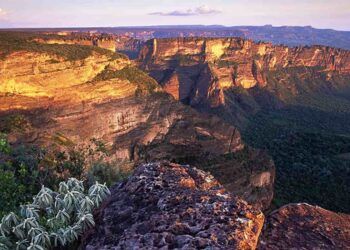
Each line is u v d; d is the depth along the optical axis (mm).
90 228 8227
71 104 64750
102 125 65688
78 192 9281
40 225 8664
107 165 14906
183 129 73188
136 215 7906
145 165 9680
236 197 8266
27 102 60812
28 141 48000
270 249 7891
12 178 11914
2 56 59750
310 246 8109
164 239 7012
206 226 7211
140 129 69875
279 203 71250
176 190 8422
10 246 8367
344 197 75250
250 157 70438
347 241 8422
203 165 64938
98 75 72312
